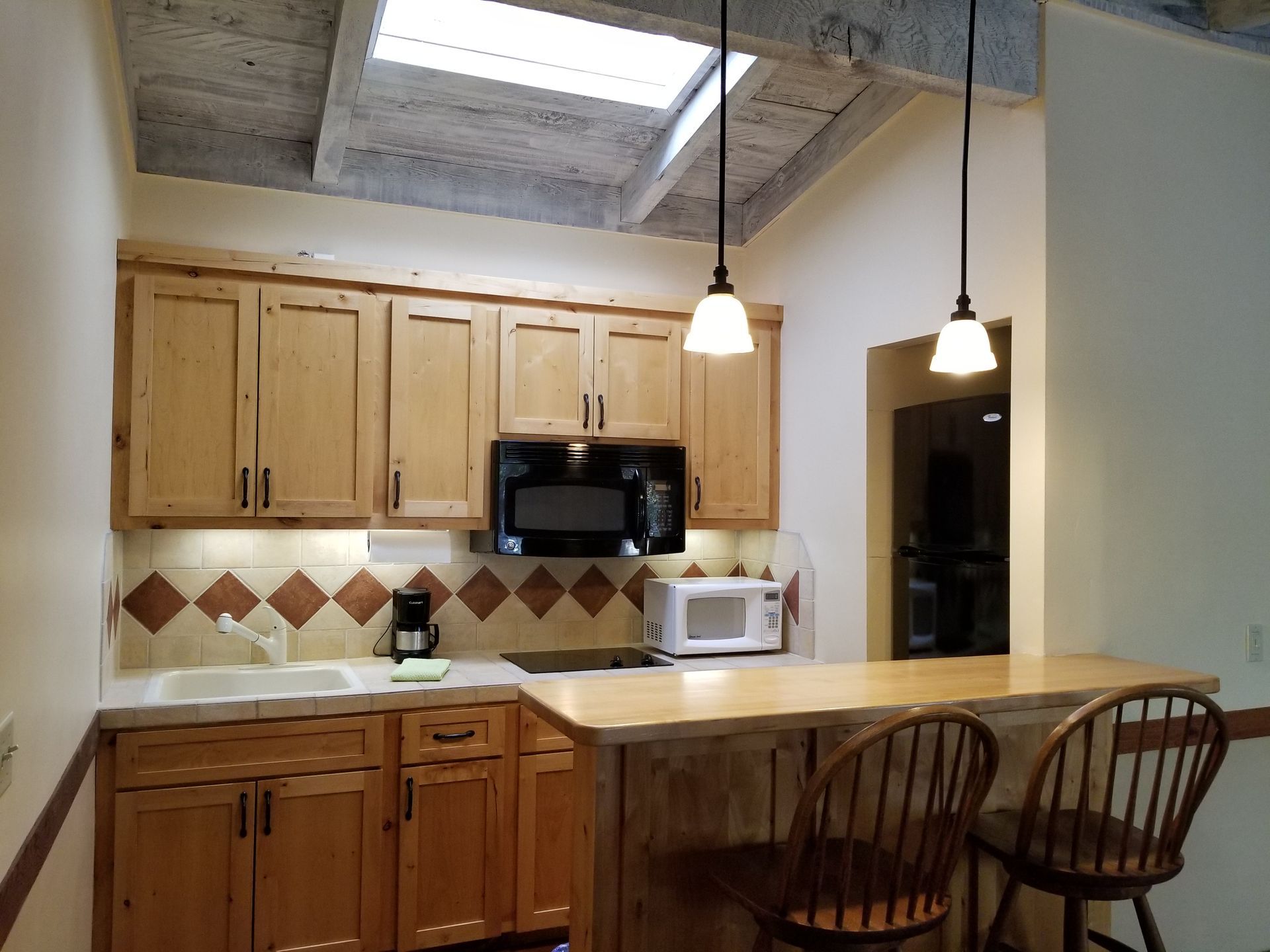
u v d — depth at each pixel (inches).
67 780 78.2
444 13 105.0
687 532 154.1
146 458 112.4
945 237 112.8
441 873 114.4
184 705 102.7
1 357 53.1
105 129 94.6
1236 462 111.3
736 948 78.5
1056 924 91.3
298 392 120.0
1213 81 111.3
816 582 136.6
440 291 127.1
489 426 129.8
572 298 133.2
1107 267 102.9
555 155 137.5
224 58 109.9
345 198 132.7
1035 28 100.4
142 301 112.7
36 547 64.6
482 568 140.7
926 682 86.3
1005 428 106.6
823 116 132.0
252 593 128.3
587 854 74.2
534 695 79.0
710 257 155.2
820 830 65.1
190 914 103.7
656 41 111.3
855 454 128.3
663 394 139.6
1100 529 102.3
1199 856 107.4
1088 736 74.0
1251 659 111.3
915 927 65.9
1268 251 114.8
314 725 109.0
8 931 55.9
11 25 54.5
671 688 83.0
